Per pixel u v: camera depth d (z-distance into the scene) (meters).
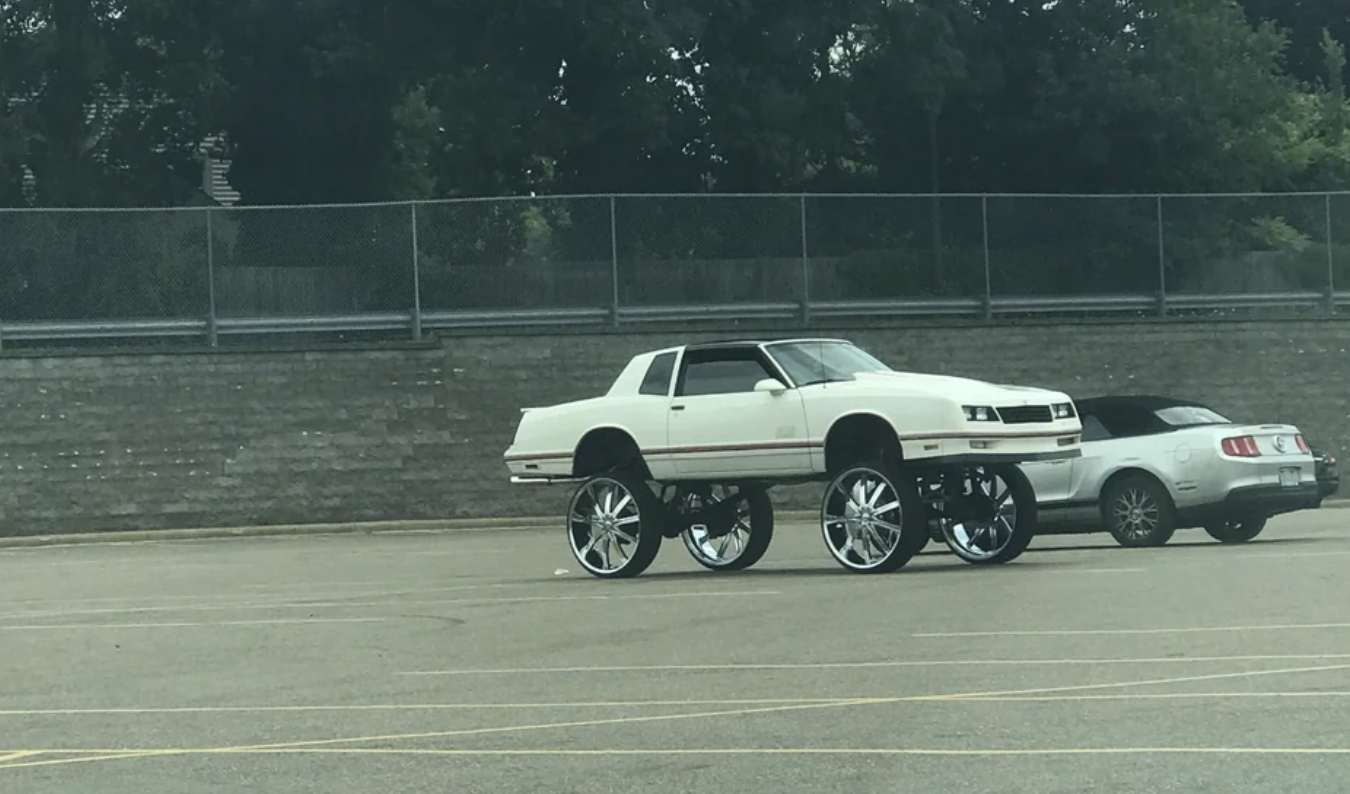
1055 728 8.16
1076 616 12.47
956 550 17.47
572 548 17.97
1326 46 44.75
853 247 29.38
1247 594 13.55
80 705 9.77
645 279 28.80
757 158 33.47
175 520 27.59
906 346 29.30
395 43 33.91
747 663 10.66
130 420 27.52
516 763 7.71
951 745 7.84
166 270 27.77
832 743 7.98
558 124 33.03
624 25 31.86
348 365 28.08
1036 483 20.67
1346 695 8.81
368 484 28.06
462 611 14.27
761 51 34.03
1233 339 30.12
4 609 15.79
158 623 13.98
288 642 12.44
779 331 29.03
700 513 18.09
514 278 28.52
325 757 7.99
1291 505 19.97
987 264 29.73
